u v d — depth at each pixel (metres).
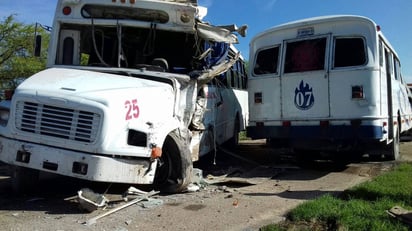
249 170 8.89
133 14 7.42
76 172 5.28
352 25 8.11
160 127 5.87
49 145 5.42
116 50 7.38
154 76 6.68
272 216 5.22
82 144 5.28
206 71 7.55
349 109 7.98
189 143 6.62
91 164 5.23
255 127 9.12
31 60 22.06
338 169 9.04
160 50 7.64
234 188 6.97
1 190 6.52
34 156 5.43
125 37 7.39
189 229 4.69
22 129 5.52
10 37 22.33
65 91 5.50
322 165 9.70
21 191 6.16
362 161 10.23
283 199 6.14
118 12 7.43
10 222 4.82
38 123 5.45
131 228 4.68
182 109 6.85
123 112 5.43
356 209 5.16
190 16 7.30
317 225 4.75
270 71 8.98
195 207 5.60
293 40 8.71
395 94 10.45
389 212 5.00
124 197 5.88
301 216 5.01
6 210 5.35
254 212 5.39
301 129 8.48
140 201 5.77
